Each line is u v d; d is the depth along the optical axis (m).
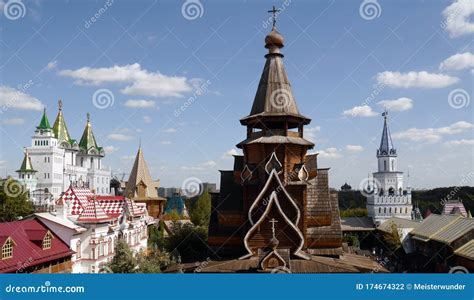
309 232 31.86
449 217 64.94
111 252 46.03
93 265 41.44
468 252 46.69
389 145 123.31
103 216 44.19
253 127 33.69
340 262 29.83
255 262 28.88
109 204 51.59
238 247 32.34
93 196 49.53
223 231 32.81
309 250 31.66
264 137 32.00
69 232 39.25
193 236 51.03
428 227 67.00
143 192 77.06
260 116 32.16
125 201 52.75
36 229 35.56
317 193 32.62
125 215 51.81
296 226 29.80
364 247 97.75
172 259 40.88
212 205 34.94
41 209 78.75
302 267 27.78
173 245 50.50
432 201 128.38
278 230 30.08
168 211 99.44
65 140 135.62
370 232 101.06
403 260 66.44
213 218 34.22
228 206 33.25
